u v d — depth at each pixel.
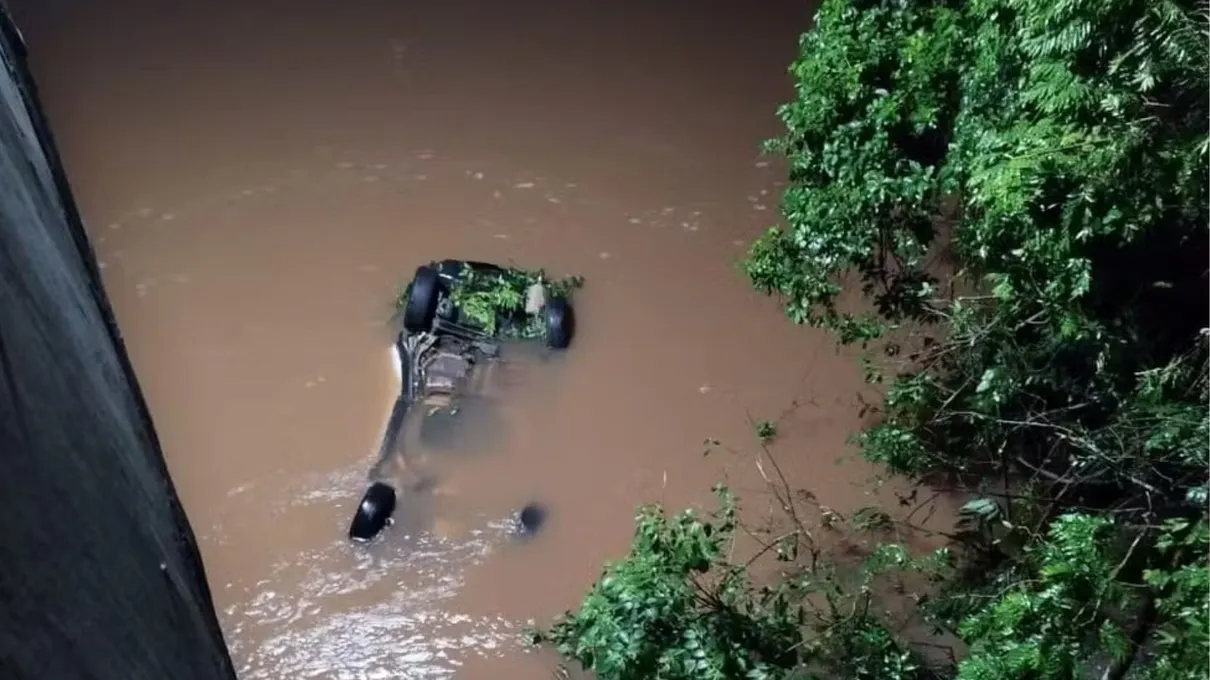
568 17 12.12
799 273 6.68
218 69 11.19
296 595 6.31
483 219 9.31
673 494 6.96
